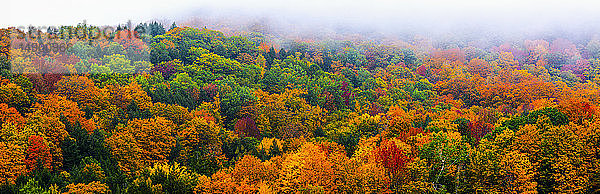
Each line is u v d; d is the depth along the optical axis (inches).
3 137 2504.9
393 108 4552.2
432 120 3582.7
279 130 4062.5
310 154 2342.5
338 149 2827.3
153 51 6181.1
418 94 5974.4
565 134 2085.4
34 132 2630.4
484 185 1873.8
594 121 2407.7
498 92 5944.9
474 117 4028.1
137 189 2137.1
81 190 2085.4
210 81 5344.5
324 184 2070.6
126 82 4594.0
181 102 4421.8
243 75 5964.6
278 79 5920.3
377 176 1951.3
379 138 3056.1
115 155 2805.1
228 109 4441.4
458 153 1936.5
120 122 3435.0
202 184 2217.0
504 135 2218.3
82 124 3144.7
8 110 2920.8
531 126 2303.2
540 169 2004.2
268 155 3102.9
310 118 4421.8
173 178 2245.3
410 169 1932.8
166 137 3093.0
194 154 3090.6
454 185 1916.8
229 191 2190.0
